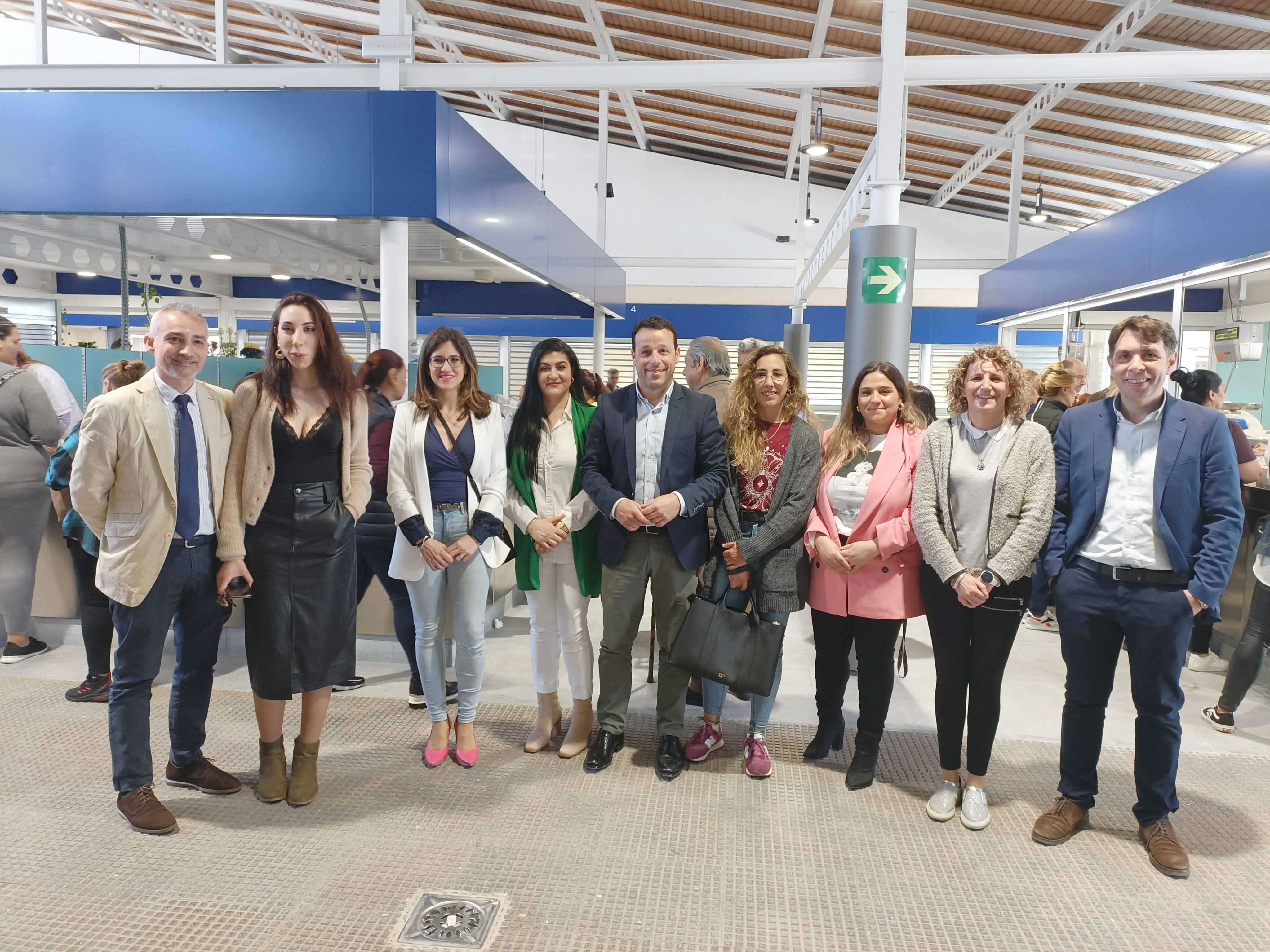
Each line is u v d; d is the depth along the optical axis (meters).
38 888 2.12
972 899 2.14
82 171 4.35
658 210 14.28
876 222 4.55
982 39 7.88
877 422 2.77
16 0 8.99
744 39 8.90
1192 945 1.97
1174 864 2.24
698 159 14.23
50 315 8.92
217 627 2.61
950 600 2.51
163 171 4.31
